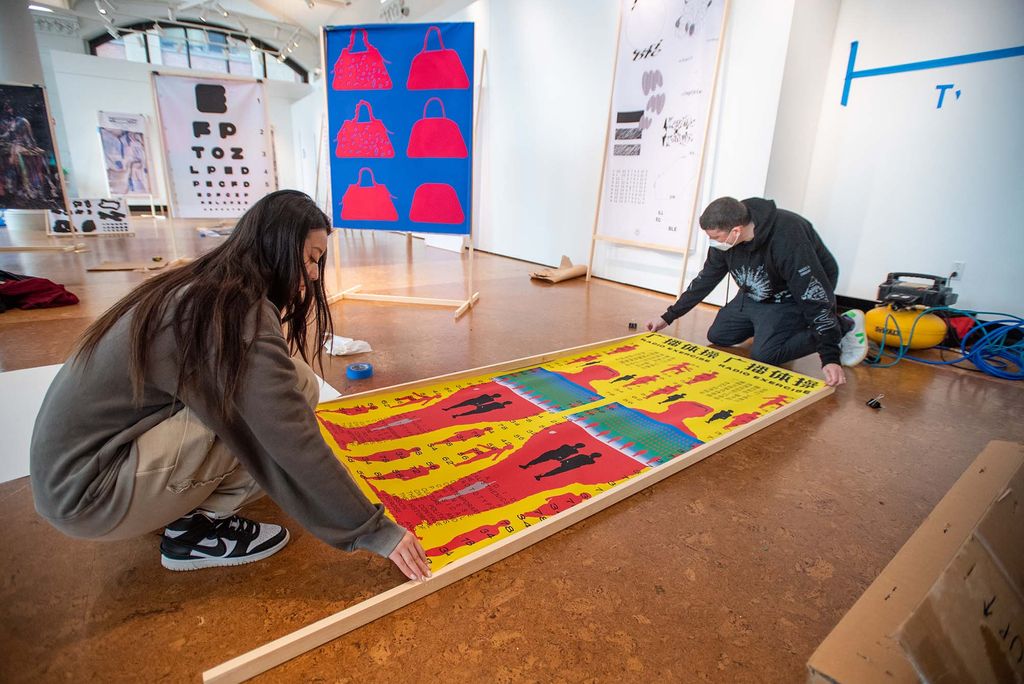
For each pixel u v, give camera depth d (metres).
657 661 1.02
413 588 1.12
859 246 3.57
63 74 9.87
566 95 5.03
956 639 0.68
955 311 2.99
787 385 2.31
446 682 0.96
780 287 2.51
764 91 3.45
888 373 2.67
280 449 0.90
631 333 3.18
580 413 1.99
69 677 0.95
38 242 6.28
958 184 3.09
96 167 10.48
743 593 1.19
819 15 3.36
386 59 3.26
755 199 2.38
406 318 3.36
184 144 4.56
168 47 11.90
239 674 0.94
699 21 3.70
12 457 1.64
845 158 3.57
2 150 5.57
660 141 4.11
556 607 1.14
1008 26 2.81
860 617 0.89
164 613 1.09
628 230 4.49
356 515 1.00
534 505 1.43
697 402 2.13
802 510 1.50
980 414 2.19
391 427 1.81
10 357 2.46
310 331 2.95
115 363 0.89
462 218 3.48
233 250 0.96
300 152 12.20
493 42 5.81
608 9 4.48
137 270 4.66
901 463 1.78
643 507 1.49
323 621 1.03
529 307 3.78
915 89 3.19
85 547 1.28
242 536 1.22
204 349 0.85
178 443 0.96
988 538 0.84
